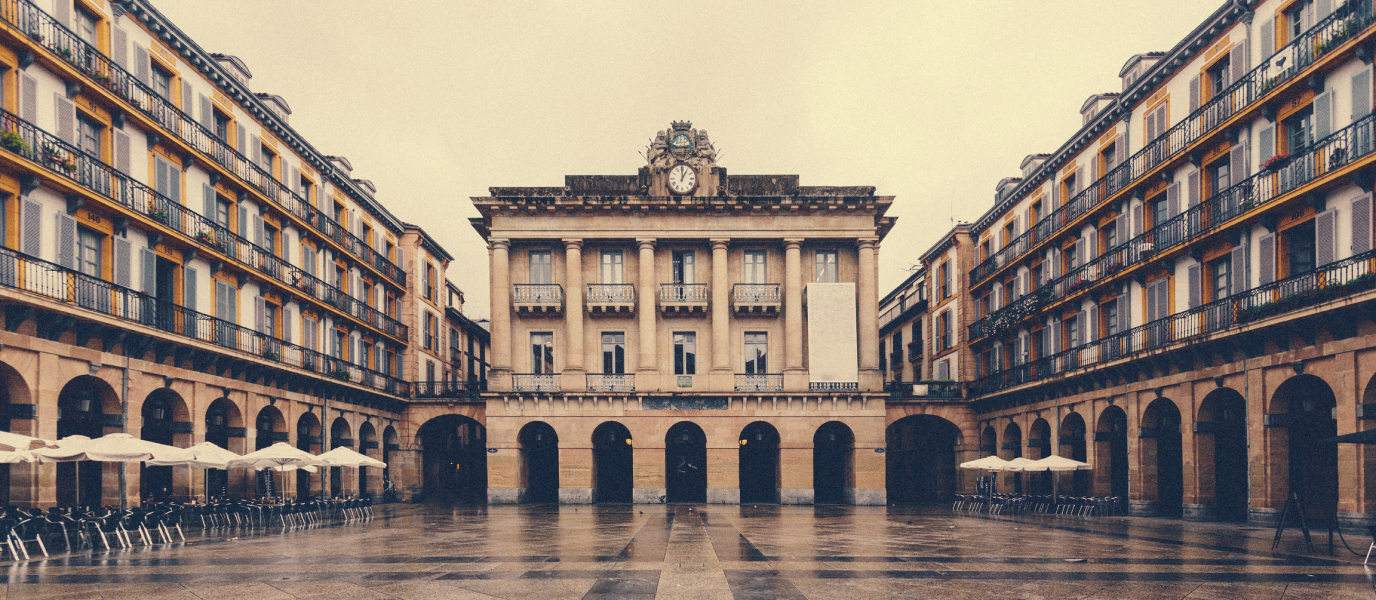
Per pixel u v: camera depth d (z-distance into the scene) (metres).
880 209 40.34
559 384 39.41
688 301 39.50
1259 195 22.48
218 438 28.55
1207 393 25.00
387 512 32.56
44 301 18.78
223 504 24.69
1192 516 25.61
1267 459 22.48
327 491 34.75
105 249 22.19
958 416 42.81
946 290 48.03
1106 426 31.44
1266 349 22.44
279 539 19.97
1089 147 32.59
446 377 52.38
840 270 40.66
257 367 28.80
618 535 20.81
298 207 33.56
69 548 17.11
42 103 19.89
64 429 22.81
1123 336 29.44
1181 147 26.23
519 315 40.12
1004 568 14.11
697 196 39.50
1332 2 20.30
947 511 32.78
